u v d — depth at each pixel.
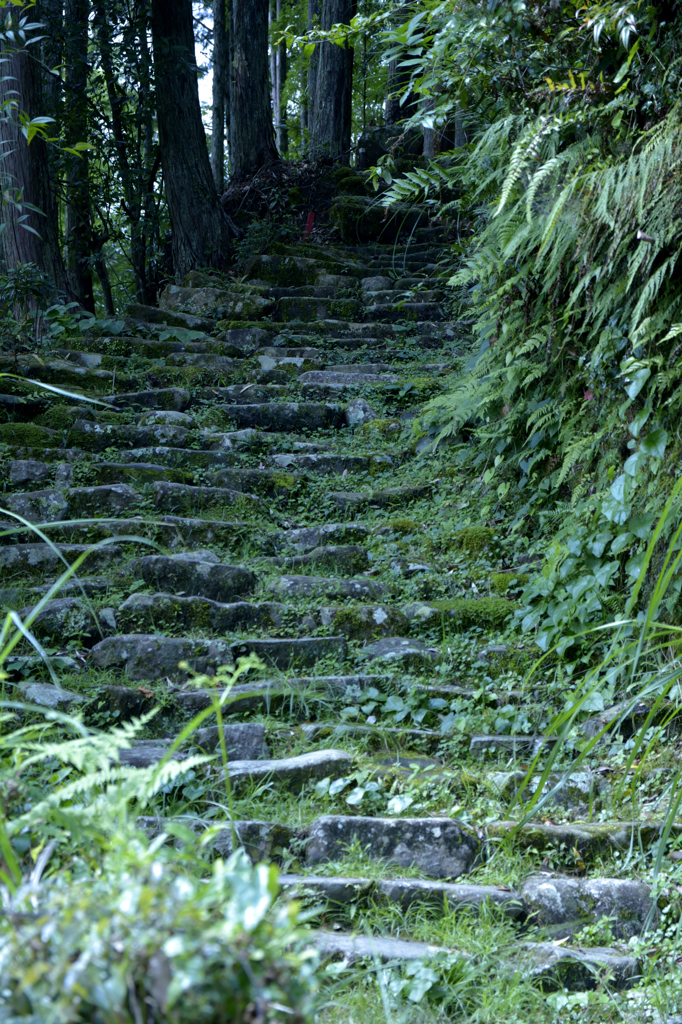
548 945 2.12
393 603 3.76
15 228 6.74
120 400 5.22
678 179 2.89
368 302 7.73
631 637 3.07
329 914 2.19
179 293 7.98
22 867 1.52
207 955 0.72
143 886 0.82
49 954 0.78
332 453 5.03
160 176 10.15
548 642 3.25
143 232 9.61
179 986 0.69
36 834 1.61
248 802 2.53
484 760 2.86
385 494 4.56
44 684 2.87
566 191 2.99
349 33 3.67
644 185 2.88
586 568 3.28
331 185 10.93
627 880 2.32
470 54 3.45
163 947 0.73
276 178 11.08
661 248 3.06
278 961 0.74
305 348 6.59
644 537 3.10
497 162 3.75
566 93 3.23
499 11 3.29
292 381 5.90
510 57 3.44
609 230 3.09
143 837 1.15
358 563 4.01
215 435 4.99
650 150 2.97
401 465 4.98
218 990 0.71
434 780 2.63
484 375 4.30
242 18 11.38
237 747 2.81
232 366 6.07
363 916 2.19
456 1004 1.92
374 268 8.65
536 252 3.70
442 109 3.67
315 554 3.99
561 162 3.10
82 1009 0.72
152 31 8.97
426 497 4.58
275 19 17.92
